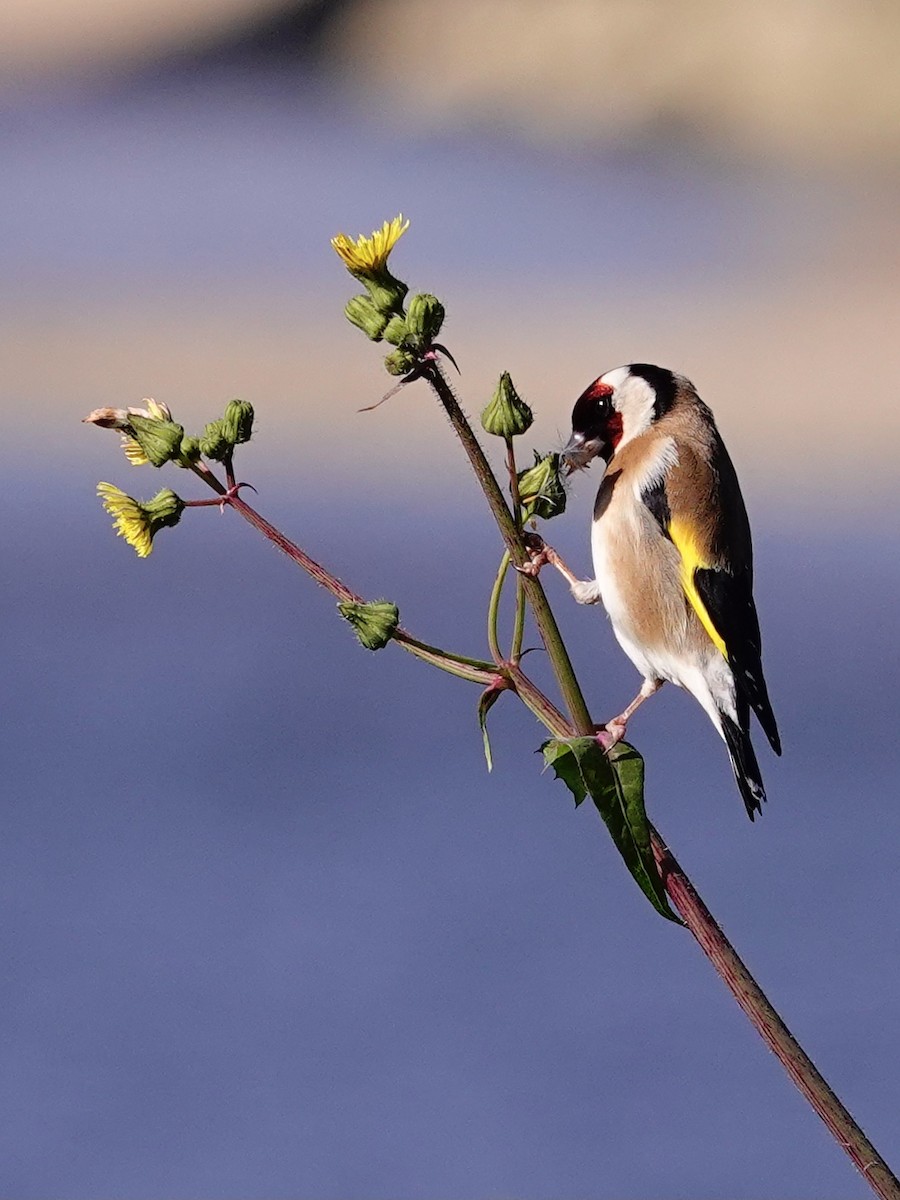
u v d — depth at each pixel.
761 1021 3.44
